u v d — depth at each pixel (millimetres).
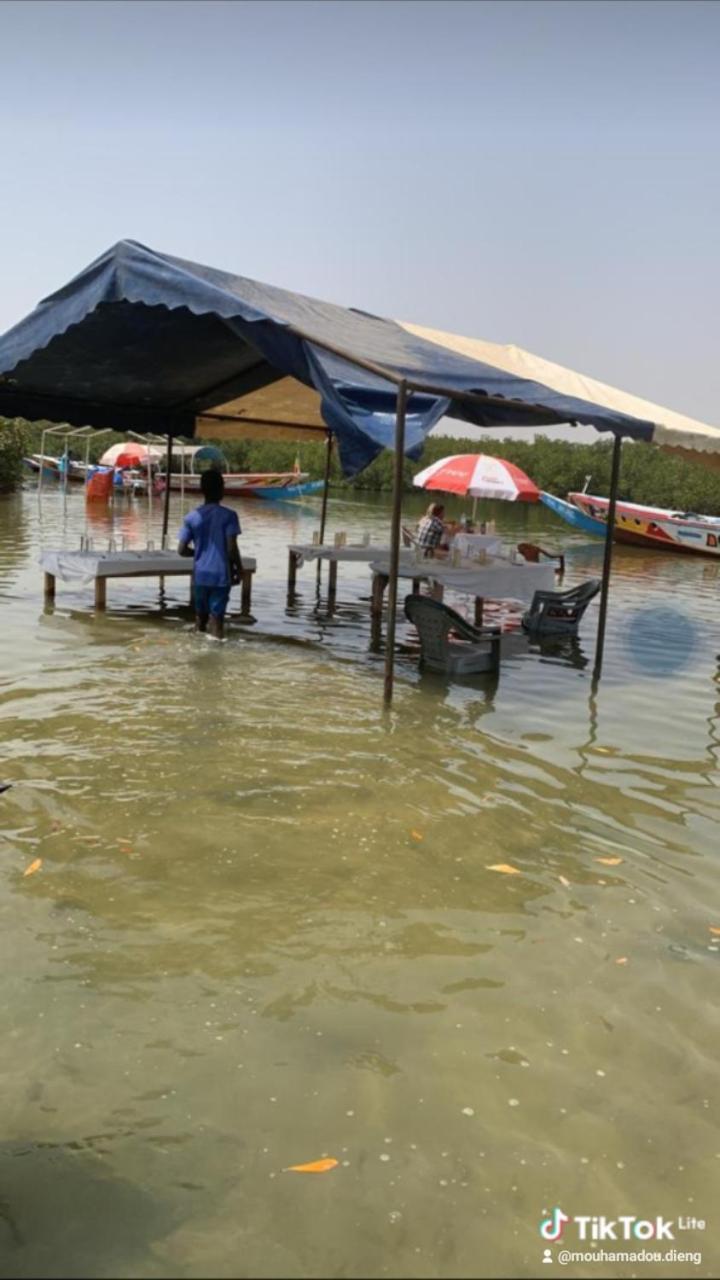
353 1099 2836
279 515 31422
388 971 3578
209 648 9484
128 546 18062
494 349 11398
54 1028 3109
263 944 3725
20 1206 2377
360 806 5270
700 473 44125
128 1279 2180
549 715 7605
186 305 7195
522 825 5137
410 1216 2408
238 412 13477
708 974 3672
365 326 9859
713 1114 2861
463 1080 2957
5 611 11039
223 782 5535
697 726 7457
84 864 4352
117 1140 2617
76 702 7109
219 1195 2443
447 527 13781
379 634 10961
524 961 3703
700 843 5027
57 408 12422
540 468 49125
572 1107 2857
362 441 7914
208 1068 2947
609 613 13930
